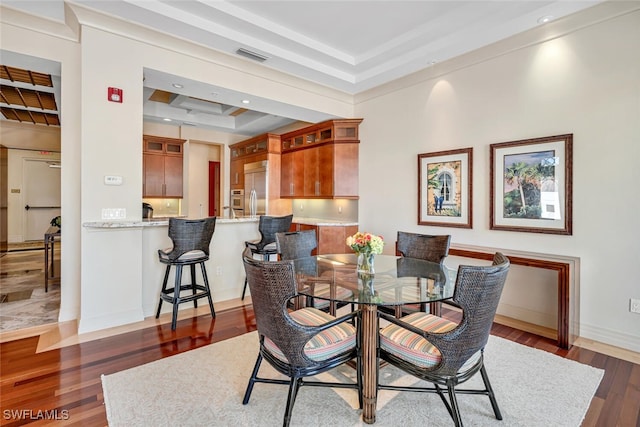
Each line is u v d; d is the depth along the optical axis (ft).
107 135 10.05
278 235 10.21
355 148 16.87
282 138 20.58
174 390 6.84
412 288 6.73
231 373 7.55
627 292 8.81
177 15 9.79
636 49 8.59
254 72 13.23
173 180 21.68
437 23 10.75
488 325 5.41
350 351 6.15
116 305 10.23
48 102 17.10
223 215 23.88
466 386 7.11
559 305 9.01
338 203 18.24
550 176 10.12
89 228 9.70
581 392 6.82
